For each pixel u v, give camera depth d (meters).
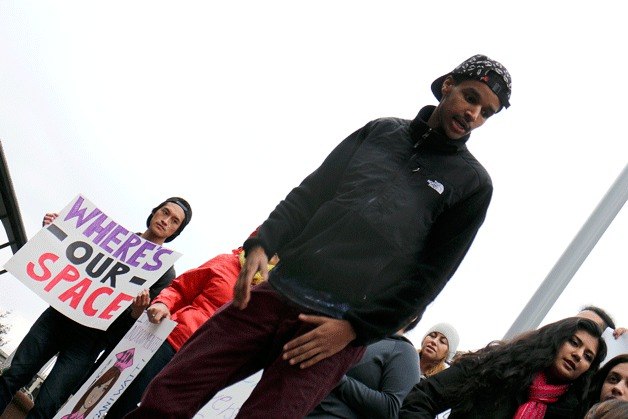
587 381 4.08
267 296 3.27
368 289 3.20
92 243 6.38
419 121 3.35
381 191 3.27
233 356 3.25
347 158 3.45
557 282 6.55
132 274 6.30
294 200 3.41
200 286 5.93
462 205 3.32
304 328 3.18
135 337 5.31
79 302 6.18
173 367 3.24
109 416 5.75
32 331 6.34
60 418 5.27
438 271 3.28
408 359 4.61
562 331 4.05
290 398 3.11
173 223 6.80
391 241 3.22
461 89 3.28
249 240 3.28
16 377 6.20
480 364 4.05
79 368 6.26
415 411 3.95
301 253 3.23
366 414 4.42
